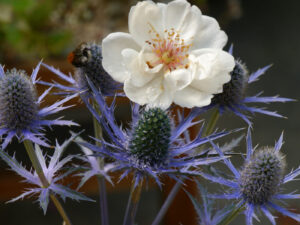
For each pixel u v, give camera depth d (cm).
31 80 23
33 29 43
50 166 23
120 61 21
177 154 20
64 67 35
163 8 22
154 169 20
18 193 40
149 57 21
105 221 25
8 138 21
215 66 20
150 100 20
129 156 20
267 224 51
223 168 53
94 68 24
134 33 21
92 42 26
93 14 49
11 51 40
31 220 53
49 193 22
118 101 36
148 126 20
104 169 26
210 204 24
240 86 24
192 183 40
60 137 41
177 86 20
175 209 41
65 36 42
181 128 21
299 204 52
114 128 20
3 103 21
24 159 40
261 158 20
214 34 22
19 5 42
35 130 21
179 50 21
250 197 21
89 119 41
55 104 22
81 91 22
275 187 20
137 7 21
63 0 49
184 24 22
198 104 20
